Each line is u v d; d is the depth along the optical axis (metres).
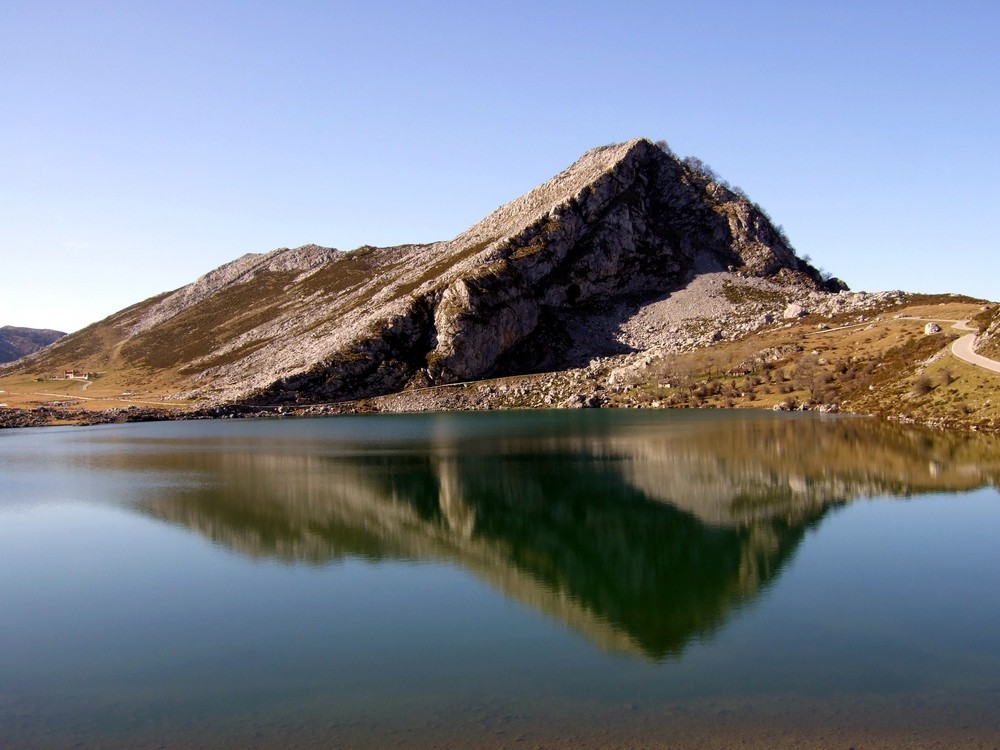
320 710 27.12
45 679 30.80
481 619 36.72
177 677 30.62
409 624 36.19
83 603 40.22
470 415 154.75
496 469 79.62
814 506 59.31
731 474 73.00
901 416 107.75
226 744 24.89
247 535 54.34
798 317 186.00
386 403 174.62
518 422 132.88
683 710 26.14
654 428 113.94
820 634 33.50
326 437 117.94
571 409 158.88
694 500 62.81
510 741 24.19
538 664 30.89
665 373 163.00
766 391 143.25
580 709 26.48
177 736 25.62
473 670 30.42
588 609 37.94
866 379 130.38
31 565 47.50
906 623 34.59
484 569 45.50
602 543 50.94
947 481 67.12
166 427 146.62
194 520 59.16
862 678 28.56
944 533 50.38
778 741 23.59
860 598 38.31
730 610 37.16
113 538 53.97
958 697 26.69
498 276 194.12
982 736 23.67
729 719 25.33
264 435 123.81
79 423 159.62
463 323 184.62
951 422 97.38
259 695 28.67
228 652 33.16
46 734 26.05
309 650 33.12
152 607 39.41
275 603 39.72
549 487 69.38
